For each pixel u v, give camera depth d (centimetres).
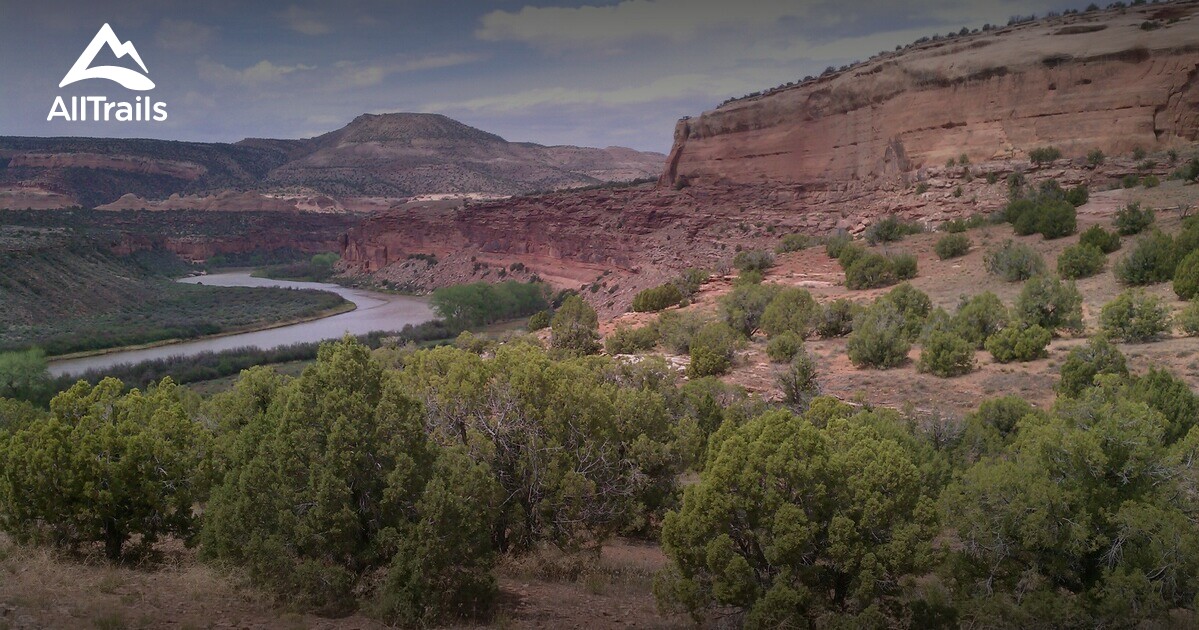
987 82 7350
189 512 1347
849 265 4828
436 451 1201
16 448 1266
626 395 1727
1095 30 7156
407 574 1060
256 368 1734
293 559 1073
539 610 1158
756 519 1045
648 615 1162
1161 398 1683
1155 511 1030
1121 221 4159
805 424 1091
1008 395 2155
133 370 6725
